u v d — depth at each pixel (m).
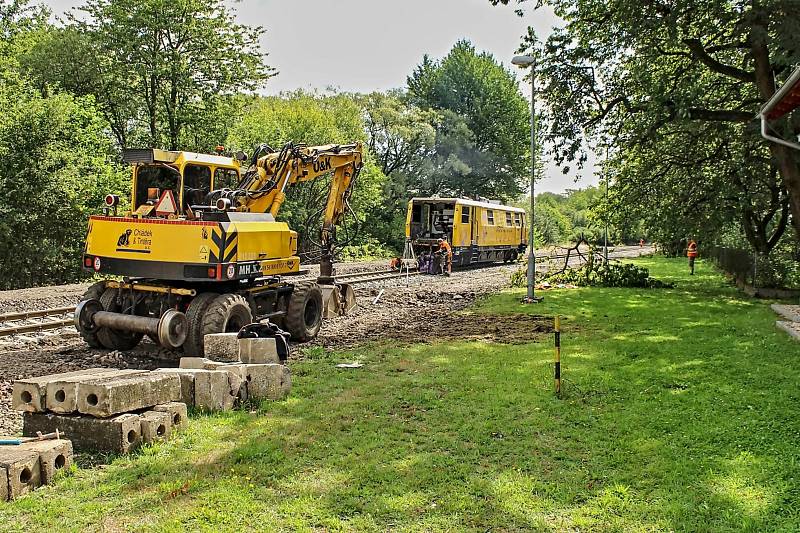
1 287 24.59
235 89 32.34
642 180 22.48
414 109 56.59
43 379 6.39
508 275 27.86
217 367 7.82
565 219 82.00
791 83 8.01
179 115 31.42
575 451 6.27
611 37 18.28
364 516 4.93
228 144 34.59
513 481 5.55
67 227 26.58
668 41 16.70
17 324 13.55
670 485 5.42
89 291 11.27
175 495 5.25
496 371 9.55
